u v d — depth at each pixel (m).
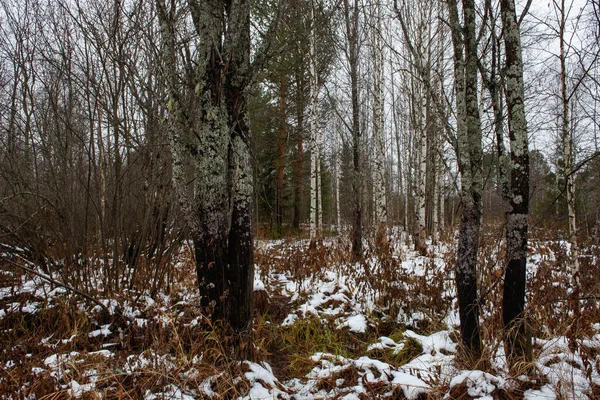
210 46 2.86
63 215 4.46
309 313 4.55
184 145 3.14
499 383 2.68
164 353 3.03
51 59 4.39
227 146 2.96
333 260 7.16
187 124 3.12
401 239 13.33
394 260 5.97
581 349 2.97
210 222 2.93
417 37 9.63
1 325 3.59
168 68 3.12
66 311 3.74
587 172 8.07
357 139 8.08
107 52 4.15
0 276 4.88
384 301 4.90
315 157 11.74
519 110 2.76
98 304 3.91
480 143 2.96
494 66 3.12
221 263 2.96
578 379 2.77
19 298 4.14
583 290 4.58
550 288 4.60
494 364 3.03
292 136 14.02
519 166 2.79
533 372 2.80
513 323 2.90
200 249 3.00
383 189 9.81
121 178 4.59
